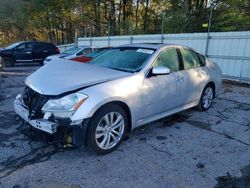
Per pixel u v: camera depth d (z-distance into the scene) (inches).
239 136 165.6
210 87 217.6
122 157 132.2
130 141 151.6
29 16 1400.1
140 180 112.7
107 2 1176.8
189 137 161.0
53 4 1224.2
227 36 389.7
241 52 374.6
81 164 123.9
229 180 115.4
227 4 619.5
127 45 186.4
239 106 239.8
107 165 123.8
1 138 149.4
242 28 556.4
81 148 139.3
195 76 193.3
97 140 129.1
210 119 197.5
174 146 147.2
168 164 127.0
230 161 132.4
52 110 120.5
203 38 424.8
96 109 124.2
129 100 139.2
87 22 1178.6
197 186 110.3
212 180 115.0
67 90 122.7
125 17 1192.2
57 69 150.2
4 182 107.9
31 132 134.8
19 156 129.3
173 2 840.3
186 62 189.5
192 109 220.1
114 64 164.4
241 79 378.9
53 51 652.1
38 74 146.6
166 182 112.0
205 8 661.3
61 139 123.9
